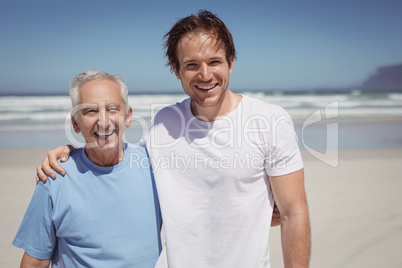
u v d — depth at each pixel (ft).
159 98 99.86
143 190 6.57
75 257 6.18
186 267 6.31
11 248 13.53
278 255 13.32
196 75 6.06
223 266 6.26
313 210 17.20
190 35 5.98
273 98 108.58
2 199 18.86
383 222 15.69
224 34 6.08
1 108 77.15
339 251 13.15
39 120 57.31
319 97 108.17
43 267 6.28
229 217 6.23
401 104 81.05
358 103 85.61
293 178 6.17
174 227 6.38
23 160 27.84
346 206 17.69
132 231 6.32
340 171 24.25
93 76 6.18
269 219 6.41
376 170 24.52
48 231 6.07
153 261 6.54
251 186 6.27
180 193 6.46
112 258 6.18
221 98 6.32
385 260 12.46
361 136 39.14
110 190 6.29
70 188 6.11
